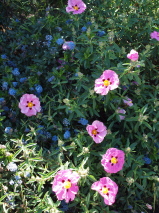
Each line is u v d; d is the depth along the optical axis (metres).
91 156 0.75
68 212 0.75
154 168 0.76
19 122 0.82
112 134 0.75
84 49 0.83
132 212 0.76
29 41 0.95
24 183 0.70
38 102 0.77
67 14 0.97
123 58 0.86
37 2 1.09
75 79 0.83
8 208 0.65
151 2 0.99
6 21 1.09
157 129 0.79
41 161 0.72
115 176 0.75
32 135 0.74
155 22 0.90
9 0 1.07
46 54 0.88
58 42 0.85
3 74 0.89
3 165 0.70
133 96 0.85
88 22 0.94
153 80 0.95
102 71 0.79
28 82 0.84
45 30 0.96
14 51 0.97
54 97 0.81
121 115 0.77
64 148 0.70
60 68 0.84
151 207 0.73
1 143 0.77
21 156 0.70
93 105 0.77
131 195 0.78
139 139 0.78
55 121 0.81
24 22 1.02
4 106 0.83
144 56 0.84
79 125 0.81
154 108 0.82
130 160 0.71
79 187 0.72
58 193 0.61
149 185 0.77
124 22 0.90
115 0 1.00
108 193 0.64
